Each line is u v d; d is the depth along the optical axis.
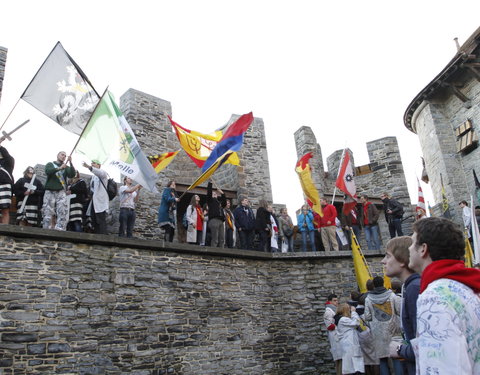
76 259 8.99
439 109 21.88
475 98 20.08
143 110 15.12
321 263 13.23
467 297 2.29
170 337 9.88
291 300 12.50
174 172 15.58
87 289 8.96
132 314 9.44
